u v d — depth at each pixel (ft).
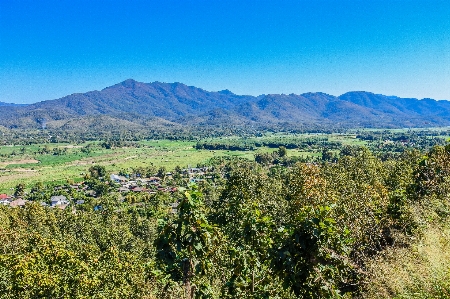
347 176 131.85
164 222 28.60
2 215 229.66
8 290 74.43
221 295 33.40
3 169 634.43
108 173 557.74
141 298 100.68
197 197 27.86
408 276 29.35
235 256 32.07
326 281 26.81
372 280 32.71
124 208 321.52
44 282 74.38
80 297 81.05
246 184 92.58
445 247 31.60
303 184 90.89
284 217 86.22
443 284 26.55
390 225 51.75
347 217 50.11
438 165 64.28
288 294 32.27
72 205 374.43
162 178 522.06
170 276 28.99
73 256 93.09
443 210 42.93
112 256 117.70
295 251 26.81
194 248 27.35
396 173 124.88
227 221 72.69
